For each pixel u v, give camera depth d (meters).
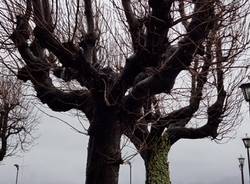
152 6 8.13
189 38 8.71
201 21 8.70
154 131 12.79
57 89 9.93
